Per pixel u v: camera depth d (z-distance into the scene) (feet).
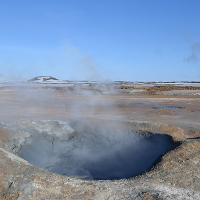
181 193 16.52
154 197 15.72
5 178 17.17
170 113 52.29
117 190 16.61
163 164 20.67
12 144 30.48
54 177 18.19
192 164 20.77
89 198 15.61
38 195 15.78
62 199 15.44
